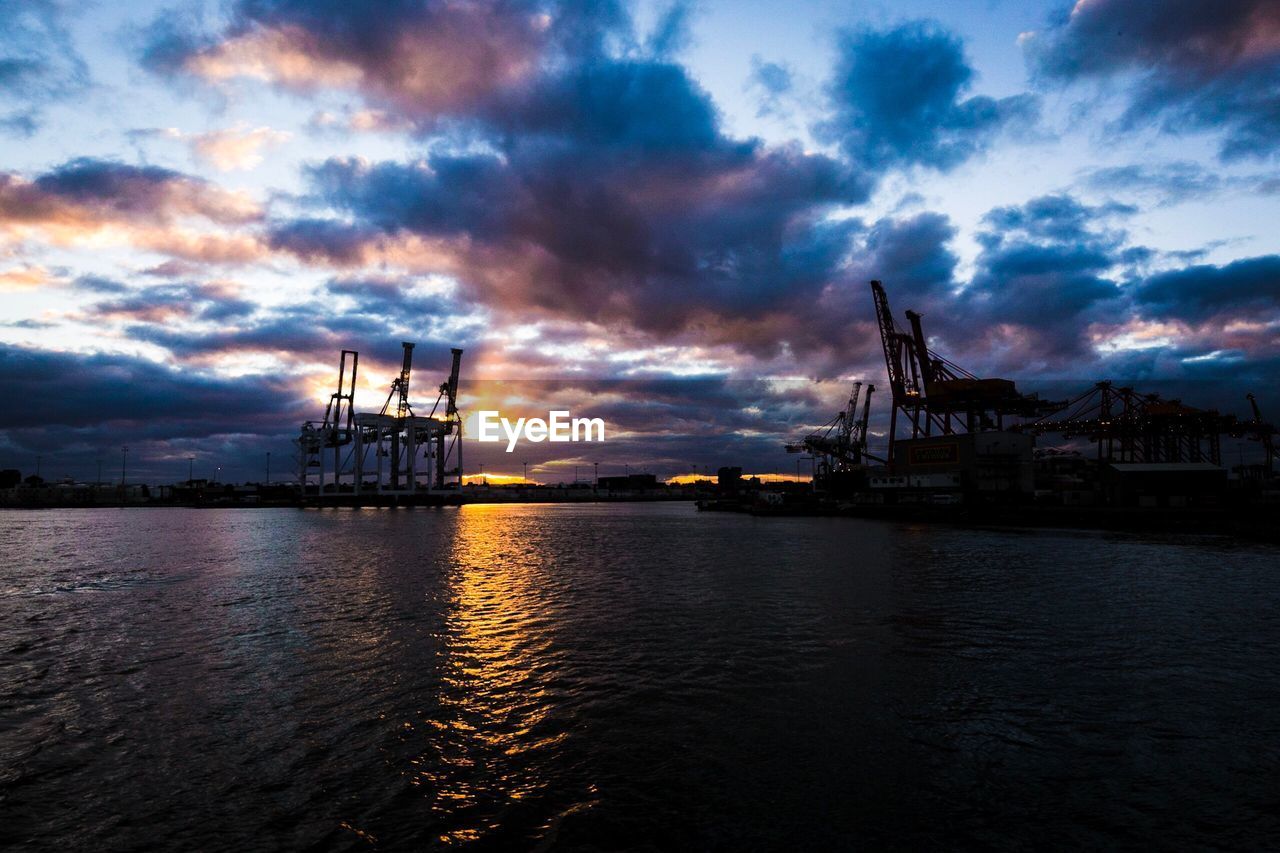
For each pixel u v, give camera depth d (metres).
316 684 17.36
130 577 38.94
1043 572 38.50
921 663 19.06
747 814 10.57
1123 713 14.96
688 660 19.52
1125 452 125.19
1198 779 11.74
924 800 11.01
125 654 20.55
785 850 9.56
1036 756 12.70
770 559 47.72
